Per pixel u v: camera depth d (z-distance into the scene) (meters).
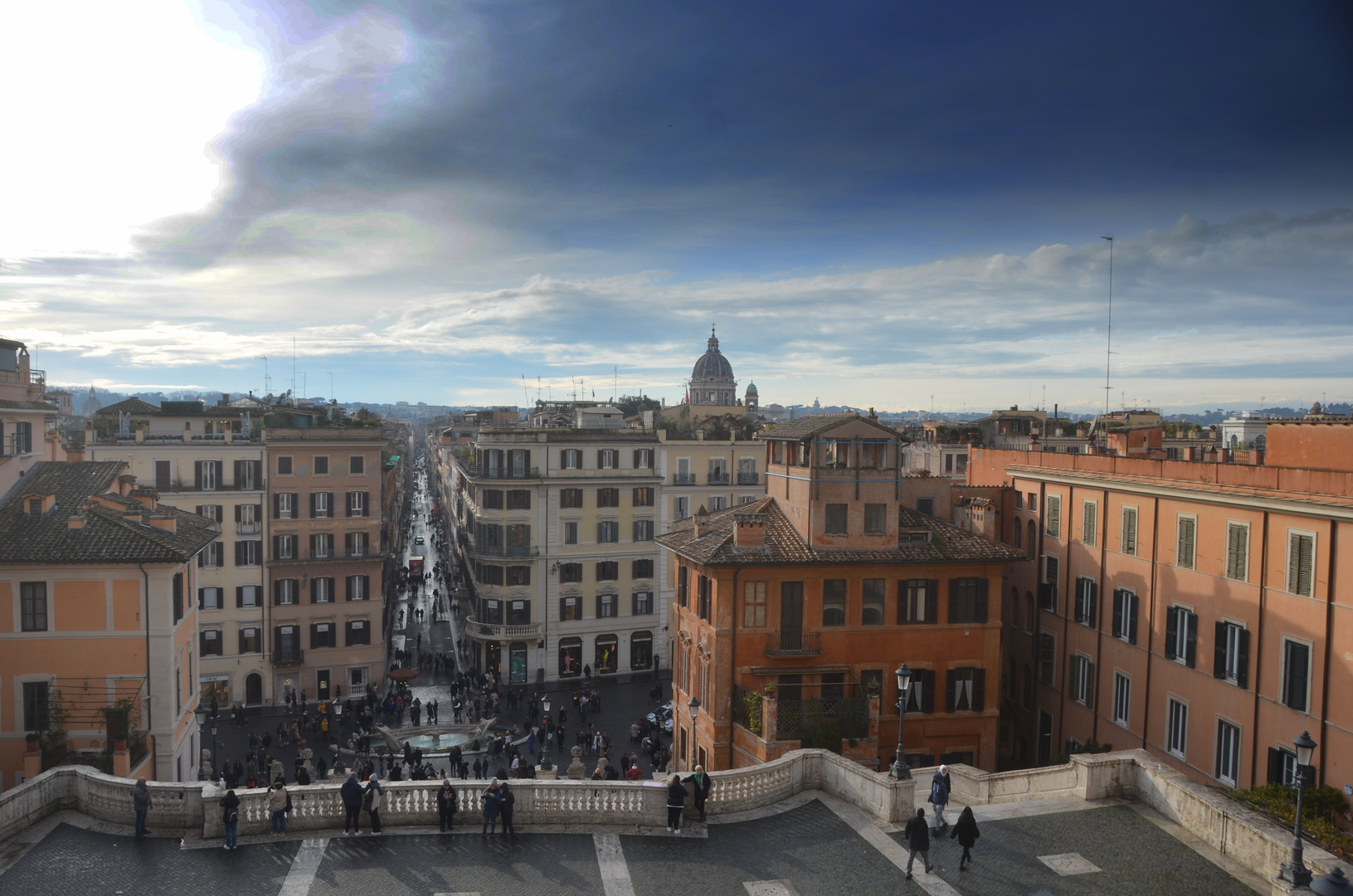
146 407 73.38
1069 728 45.22
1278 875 19.42
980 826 24.78
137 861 23.16
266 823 24.86
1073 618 45.00
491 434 74.69
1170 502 38.19
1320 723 30.23
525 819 25.50
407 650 84.75
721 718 38.53
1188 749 36.66
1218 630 35.16
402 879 22.25
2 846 23.92
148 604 36.84
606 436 76.94
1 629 36.00
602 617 77.44
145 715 36.88
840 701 37.25
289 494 68.88
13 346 43.03
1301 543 31.39
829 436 40.03
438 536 161.25
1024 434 93.56
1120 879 21.67
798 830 25.23
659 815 25.50
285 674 68.75
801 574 39.19
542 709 66.44
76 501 40.44
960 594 40.59
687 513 79.75
